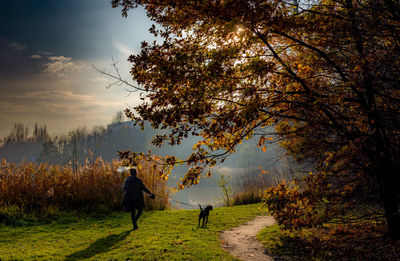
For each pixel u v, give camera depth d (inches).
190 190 1270.9
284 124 260.8
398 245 198.2
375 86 203.9
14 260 209.5
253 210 484.4
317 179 220.8
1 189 446.9
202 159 241.0
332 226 284.4
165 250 233.9
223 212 471.8
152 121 214.7
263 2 192.1
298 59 249.3
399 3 200.4
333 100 200.8
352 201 226.2
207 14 185.2
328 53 227.1
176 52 214.7
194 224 371.9
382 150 203.0
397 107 206.4
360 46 219.5
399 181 204.4
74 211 440.5
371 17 213.2
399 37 200.1
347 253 209.2
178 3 192.1
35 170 492.4
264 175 606.5
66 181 483.2
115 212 457.1
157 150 2263.8
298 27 213.0
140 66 209.2
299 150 247.1
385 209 217.8
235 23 168.4
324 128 227.5
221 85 207.6
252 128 244.4
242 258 220.2
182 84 213.8
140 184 357.4
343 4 223.8
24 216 391.9
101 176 524.7
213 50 214.1
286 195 244.5
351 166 207.6
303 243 252.8
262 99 227.0
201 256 219.9
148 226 358.3
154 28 211.6
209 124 232.2
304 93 222.4
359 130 205.9
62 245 265.1
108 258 214.7
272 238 279.6
